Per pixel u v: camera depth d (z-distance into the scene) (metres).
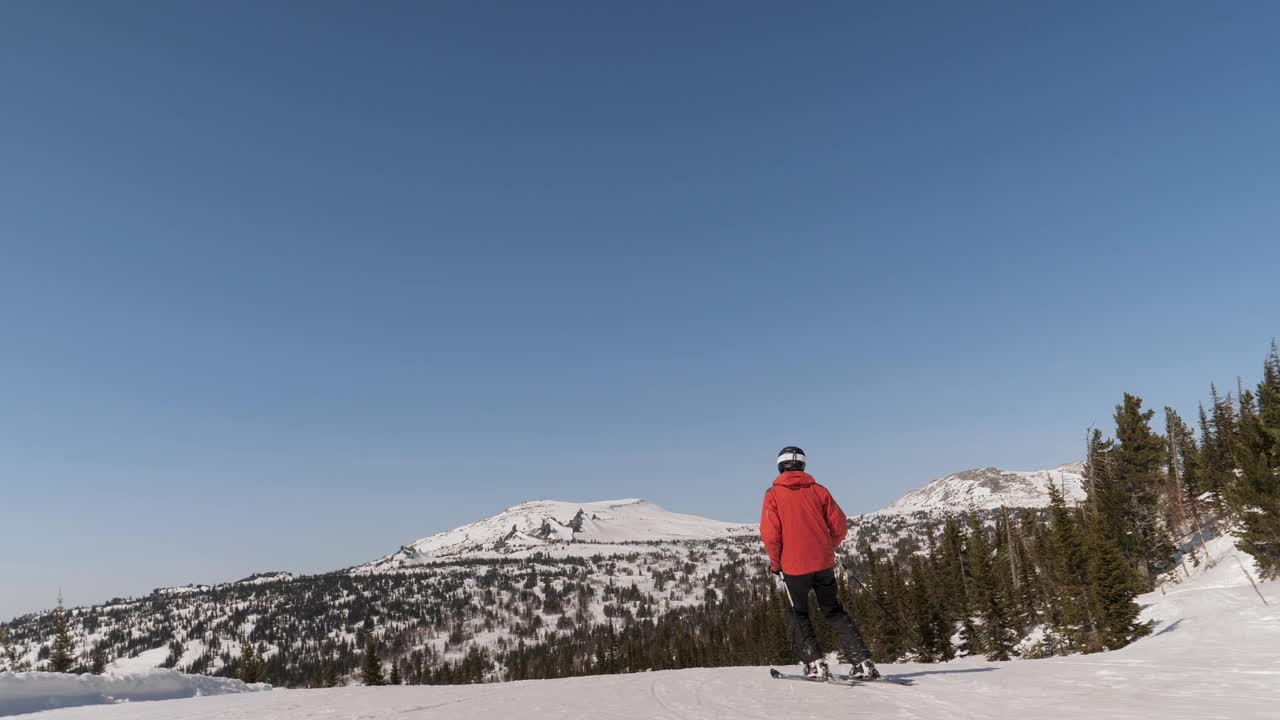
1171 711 3.52
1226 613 9.80
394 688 9.11
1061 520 49.12
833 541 5.93
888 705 4.43
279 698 8.27
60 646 83.00
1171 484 57.41
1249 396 47.97
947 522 91.25
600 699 6.09
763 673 7.77
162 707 7.96
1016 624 61.56
